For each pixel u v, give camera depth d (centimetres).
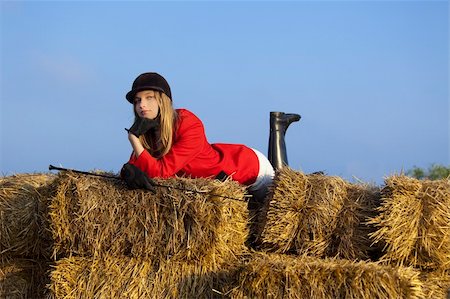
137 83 554
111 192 507
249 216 541
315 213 509
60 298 508
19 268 578
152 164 539
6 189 583
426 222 489
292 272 451
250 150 599
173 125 562
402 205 490
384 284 442
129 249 505
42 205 553
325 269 451
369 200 512
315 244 510
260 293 454
